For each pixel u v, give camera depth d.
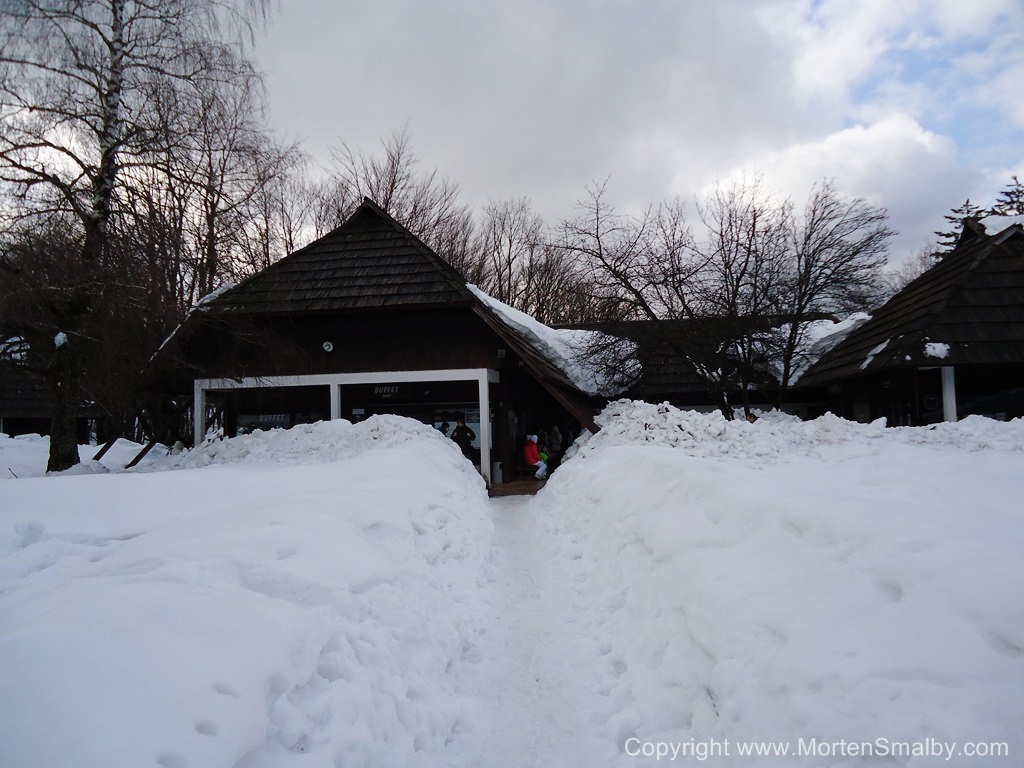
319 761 3.05
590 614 6.12
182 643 3.13
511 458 17.72
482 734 4.32
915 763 2.72
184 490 8.04
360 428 13.43
